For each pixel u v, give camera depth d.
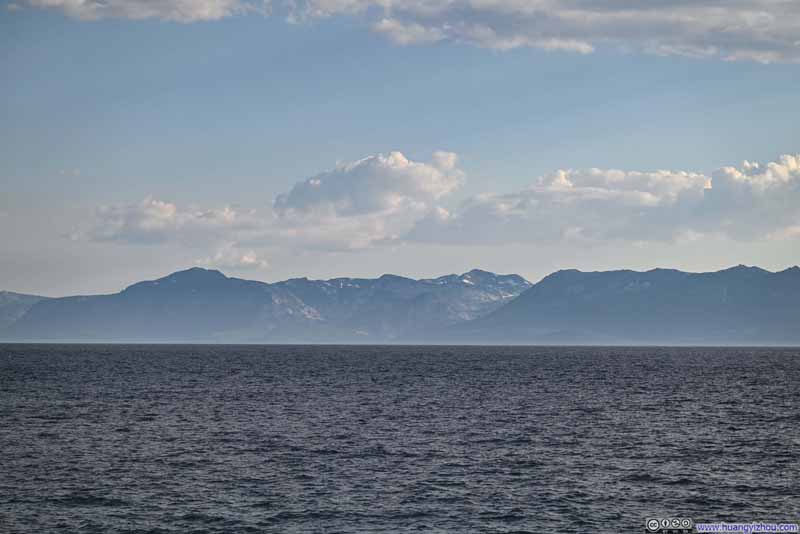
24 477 69.06
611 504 61.66
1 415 108.00
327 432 94.38
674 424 102.50
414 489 65.75
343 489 65.62
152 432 93.62
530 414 112.88
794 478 70.00
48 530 54.69
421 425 100.81
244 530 54.88
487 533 54.56
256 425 100.06
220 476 69.94
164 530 54.81
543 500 62.53
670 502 62.34
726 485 67.50
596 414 113.06
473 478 69.69
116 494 63.69
